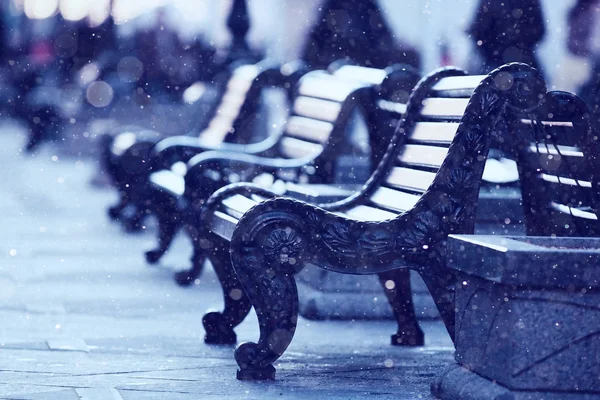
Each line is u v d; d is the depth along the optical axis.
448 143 6.91
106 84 30.52
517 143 7.22
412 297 9.07
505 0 12.12
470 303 5.89
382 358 7.64
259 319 6.51
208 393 6.12
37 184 21.92
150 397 5.98
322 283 9.57
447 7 13.67
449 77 7.56
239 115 11.63
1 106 38.28
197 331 8.76
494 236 5.97
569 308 5.41
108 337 8.31
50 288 10.78
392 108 9.61
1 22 37.81
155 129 22.73
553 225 7.22
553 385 5.41
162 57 24.92
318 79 10.77
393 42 13.55
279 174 9.85
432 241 6.56
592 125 6.50
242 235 6.41
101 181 21.58
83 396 5.95
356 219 6.65
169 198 11.25
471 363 5.88
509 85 6.47
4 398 5.86
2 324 8.83
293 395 6.11
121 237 14.66
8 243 13.86
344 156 11.49
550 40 13.27
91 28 32.06
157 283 11.24
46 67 36.19
